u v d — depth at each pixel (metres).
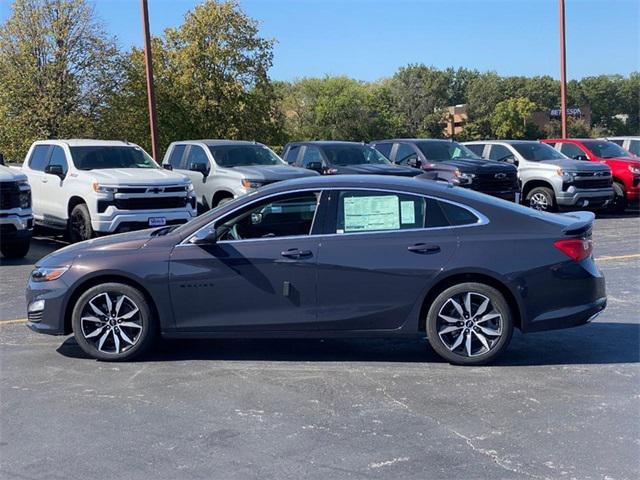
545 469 4.14
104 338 6.33
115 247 6.37
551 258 5.98
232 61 38.22
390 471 4.14
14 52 32.53
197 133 37.69
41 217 14.06
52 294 6.32
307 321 6.12
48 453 4.46
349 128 80.31
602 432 4.68
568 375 5.87
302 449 4.46
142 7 19.72
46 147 14.32
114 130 35.19
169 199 12.73
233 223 6.28
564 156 18.33
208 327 6.21
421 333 6.16
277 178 13.80
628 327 7.43
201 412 5.12
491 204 6.21
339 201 6.22
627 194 18.59
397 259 6.02
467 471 4.12
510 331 6.04
